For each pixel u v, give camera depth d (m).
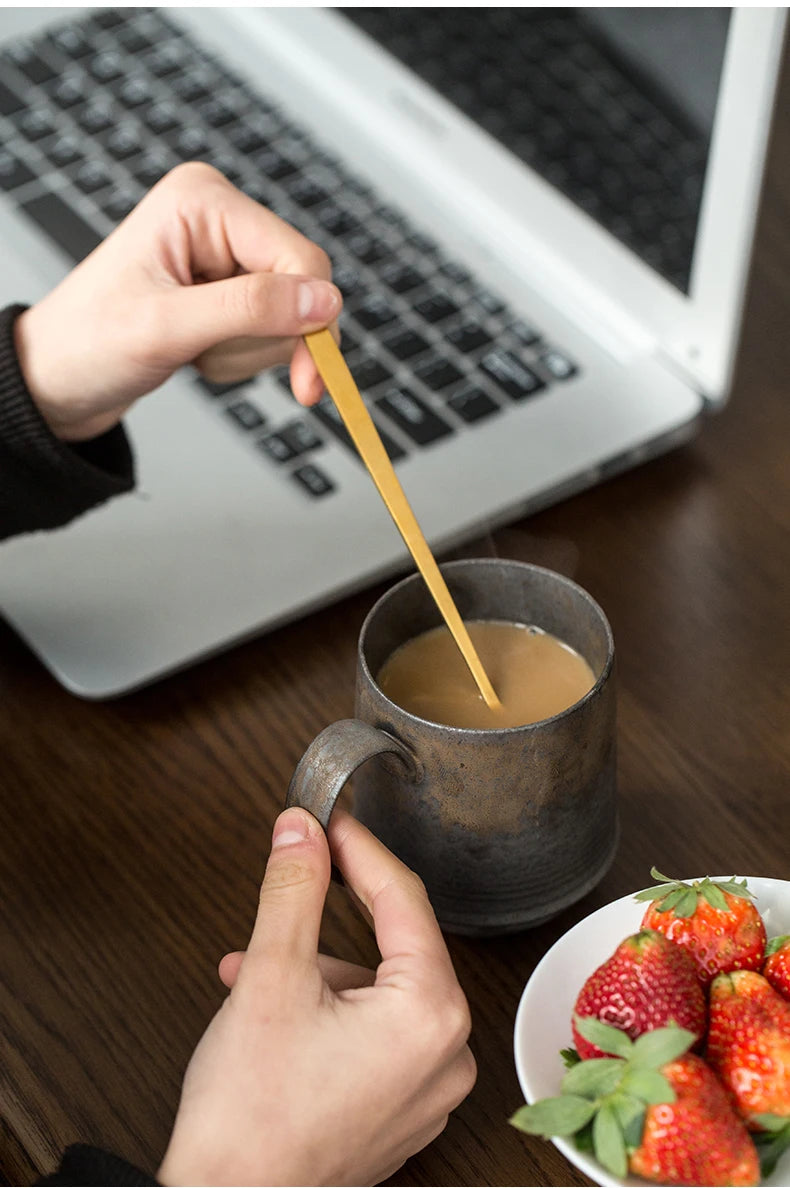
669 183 1.05
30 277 1.16
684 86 1.03
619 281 1.10
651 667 1.00
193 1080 0.80
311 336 0.96
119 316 1.00
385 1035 0.81
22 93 1.28
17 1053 0.87
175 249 1.01
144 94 1.27
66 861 0.93
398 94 1.21
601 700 0.84
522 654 0.90
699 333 1.07
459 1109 0.85
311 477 1.05
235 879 0.93
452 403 1.08
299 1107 0.79
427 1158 0.84
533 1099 0.80
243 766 0.97
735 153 1.01
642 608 1.02
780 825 0.93
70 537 1.04
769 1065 0.79
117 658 0.98
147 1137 0.85
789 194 1.25
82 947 0.90
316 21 1.26
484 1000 0.88
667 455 1.09
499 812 0.84
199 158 1.23
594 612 0.87
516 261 1.15
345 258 1.16
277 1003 0.81
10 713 0.99
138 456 1.07
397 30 1.20
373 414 1.08
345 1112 0.80
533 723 0.84
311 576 1.01
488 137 1.16
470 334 1.12
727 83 1.00
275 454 1.06
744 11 0.97
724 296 1.05
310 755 0.83
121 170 1.22
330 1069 0.80
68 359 1.02
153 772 0.97
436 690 0.88
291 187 1.21
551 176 1.13
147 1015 0.88
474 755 0.83
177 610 1.00
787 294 1.18
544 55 1.11
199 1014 0.88
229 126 1.25
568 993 0.83
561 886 0.87
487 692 0.88
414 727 0.83
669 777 0.95
